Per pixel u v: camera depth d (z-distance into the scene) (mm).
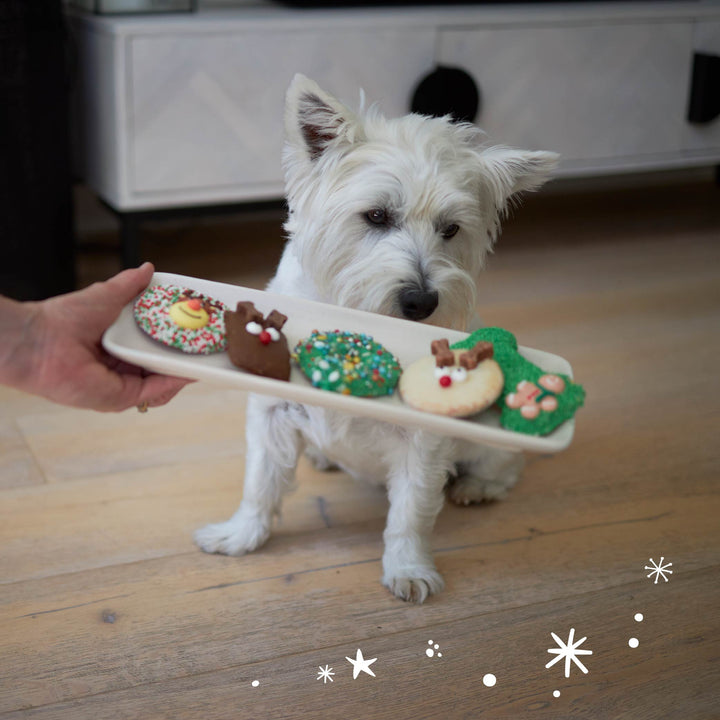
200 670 1207
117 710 1135
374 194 1282
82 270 2525
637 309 2463
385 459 1391
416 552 1401
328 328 1088
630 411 1941
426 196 1283
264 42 2264
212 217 3027
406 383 979
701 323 2395
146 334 996
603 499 1639
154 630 1277
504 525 1559
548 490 1663
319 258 1363
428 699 1167
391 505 1411
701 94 2846
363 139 1321
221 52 2229
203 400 1926
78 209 2814
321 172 1321
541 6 2701
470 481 1617
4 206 2076
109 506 1551
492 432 907
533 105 2645
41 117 2068
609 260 2828
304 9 2529
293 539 1503
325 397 929
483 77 2543
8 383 983
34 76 2023
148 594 1349
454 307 1325
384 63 2410
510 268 2725
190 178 2316
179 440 1766
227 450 1742
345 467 1530
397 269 1261
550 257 2832
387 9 2535
